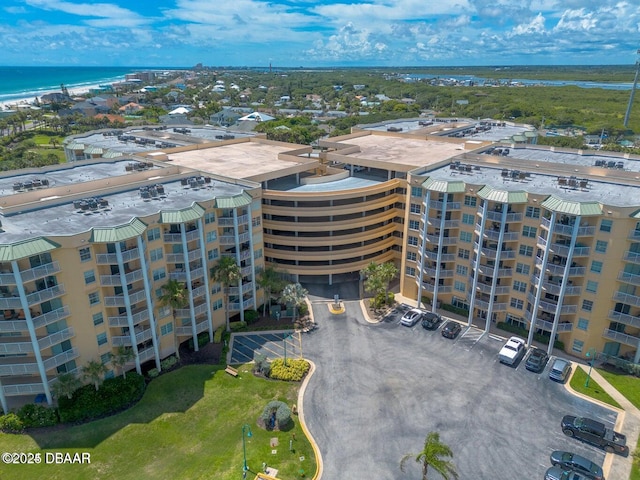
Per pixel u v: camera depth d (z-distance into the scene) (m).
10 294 48.25
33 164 133.62
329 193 77.69
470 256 69.56
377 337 68.06
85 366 53.62
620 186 66.25
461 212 69.12
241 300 69.81
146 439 49.34
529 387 57.06
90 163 83.94
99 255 51.97
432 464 39.38
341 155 91.94
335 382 58.12
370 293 81.50
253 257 70.69
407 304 77.69
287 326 71.12
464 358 62.84
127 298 53.94
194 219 59.41
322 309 76.31
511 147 96.56
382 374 59.59
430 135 112.38
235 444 48.66
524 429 50.44
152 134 118.81
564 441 48.91
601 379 58.41
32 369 49.94
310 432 50.12
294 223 79.50
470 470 45.38
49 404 52.16
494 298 68.44
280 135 181.12
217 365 61.75
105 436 49.66
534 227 62.28
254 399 55.34
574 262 60.19
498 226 65.44
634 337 58.50
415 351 64.50
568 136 195.50
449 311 74.56
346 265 83.00
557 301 61.78
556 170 73.38
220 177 75.19
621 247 56.19
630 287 57.94
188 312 63.12
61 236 48.88
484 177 72.25
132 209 60.72
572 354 63.38
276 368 59.66
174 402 54.81
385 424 51.19
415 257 76.81
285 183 87.62
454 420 51.72
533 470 45.34
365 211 81.25
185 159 93.94
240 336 68.69
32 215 57.97
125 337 55.84
